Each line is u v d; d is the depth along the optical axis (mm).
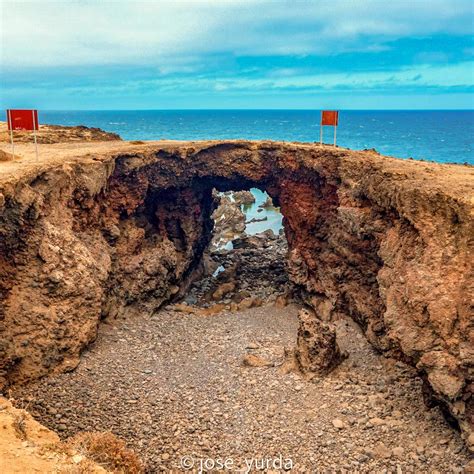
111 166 40125
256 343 36781
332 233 41094
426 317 26203
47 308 31609
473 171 35625
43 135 57875
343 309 40031
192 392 30047
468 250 24953
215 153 48438
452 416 25062
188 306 45500
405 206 28875
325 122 48250
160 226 48031
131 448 24625
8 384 28938
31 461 15758
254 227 81312
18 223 29797
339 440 25422
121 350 35250
